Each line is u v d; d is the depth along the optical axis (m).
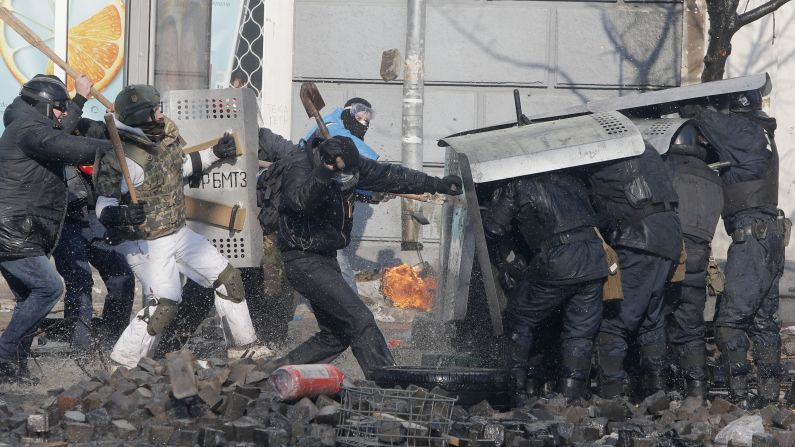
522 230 23.53
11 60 41.84
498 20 44.66
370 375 22.66
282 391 19.67
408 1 41.06
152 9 41.69
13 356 24.62
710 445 19.78
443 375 21.45
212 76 43.50
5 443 18.58
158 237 24.36
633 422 20.69
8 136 24.62
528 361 24.33
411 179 24.33
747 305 25.14
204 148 27.53
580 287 23.20
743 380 25.23
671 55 44.16
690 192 24.89
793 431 20.02
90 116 42.00
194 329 28.17
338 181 22.97
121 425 19.28
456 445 18.45
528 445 18.75
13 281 25.50
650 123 25.42
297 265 23.80
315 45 44.91
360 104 33.34
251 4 43.50
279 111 44.03
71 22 41.69
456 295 25.31
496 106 44.91
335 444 18.48
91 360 27.00
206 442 18.33
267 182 25.44
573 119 24.86
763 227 25.25
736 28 30.86
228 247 27.67
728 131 25.34
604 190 23.86
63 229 28.22
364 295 40.06
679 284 25.05
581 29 44.47
